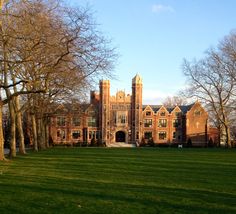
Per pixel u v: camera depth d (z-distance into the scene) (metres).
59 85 37.38
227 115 83.25
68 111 68.00
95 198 14.90
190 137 111.75
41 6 29.20
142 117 112.56
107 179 20.83
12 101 39.75
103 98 111.06
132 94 112.31
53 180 19.97
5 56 30.92
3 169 25.80
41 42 29.42
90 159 37.03
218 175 23.55
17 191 16.12
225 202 14.66
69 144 100.56
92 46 32.25
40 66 35.97
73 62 32.47
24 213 12.40
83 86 42.66
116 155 44.78
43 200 14.34
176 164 31.53
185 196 15.76
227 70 72.25
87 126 111.25
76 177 21.53
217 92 76.62
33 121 56.88
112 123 111.62
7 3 29.66
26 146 80.81
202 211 13.09
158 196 15.62
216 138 113.44
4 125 87.94
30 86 41.50
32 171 24.59
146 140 111.88
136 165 30.14
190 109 112.50
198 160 36.97
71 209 13.02
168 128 113.81
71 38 30.00
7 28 29.58
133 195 15.73
